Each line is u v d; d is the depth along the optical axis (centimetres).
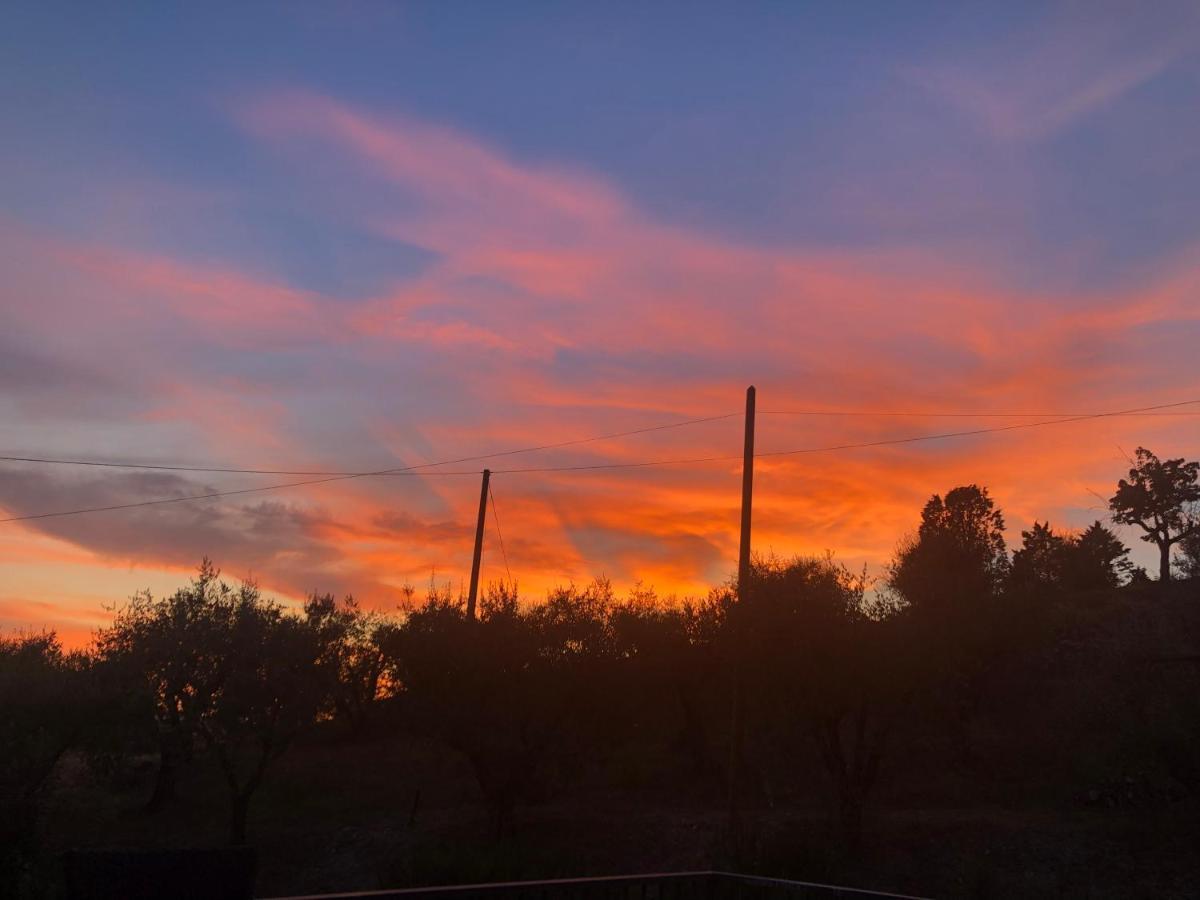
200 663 3017
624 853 2473
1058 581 4631
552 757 2880
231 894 800
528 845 2572
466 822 2939
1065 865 2109
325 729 4528
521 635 2880
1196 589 2816
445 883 2162
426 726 2820
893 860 2230
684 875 1115
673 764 3550
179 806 3316
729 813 2381
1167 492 5750
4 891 1636
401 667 2898
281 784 3628
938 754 3212
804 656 2381
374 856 2683
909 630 2447
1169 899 1898
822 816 2620
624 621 3303
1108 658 2950
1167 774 2489
